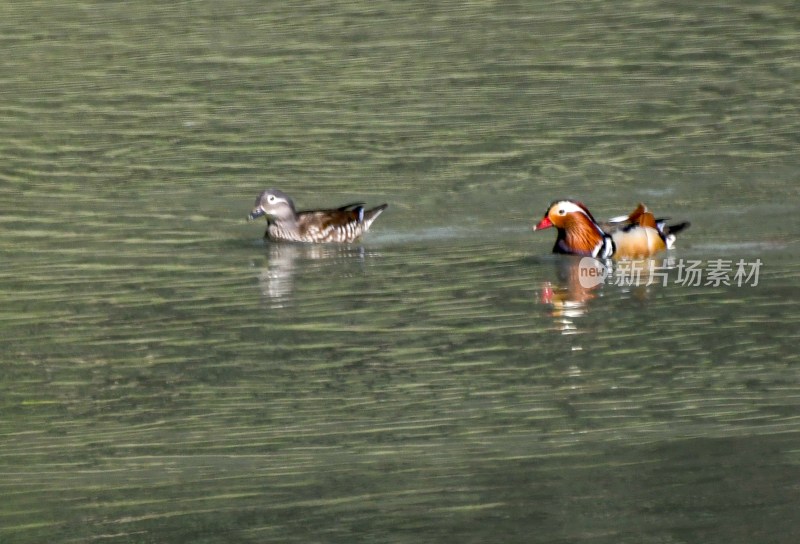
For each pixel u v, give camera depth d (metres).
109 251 20.67
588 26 36.41
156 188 24.52
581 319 16.83
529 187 24.03
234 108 29.91
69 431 13.40
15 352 15.98
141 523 11.12
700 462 12.01
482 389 14.32
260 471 12.16
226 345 16.09
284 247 20.94
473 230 21.61
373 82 31.56
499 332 16.34
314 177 24.98
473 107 29.28
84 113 29.94
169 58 34.66
